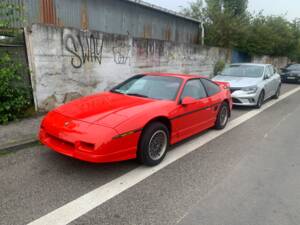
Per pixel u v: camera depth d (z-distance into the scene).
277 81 10.88
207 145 5.16
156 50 10.45
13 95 5.89
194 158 4.48
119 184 3.48
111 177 3.66
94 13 10.67
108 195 3.21
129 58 9.00
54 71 6.62
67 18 9.71
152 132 3.92
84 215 2.80
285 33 25.86
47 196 3.12
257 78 9.30
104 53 7.92
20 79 5.99
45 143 3.86
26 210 2.83
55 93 6.75
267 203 3.19
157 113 4.05
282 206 3.14
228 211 2.99
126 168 3.96
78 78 7.27
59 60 6.67
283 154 4.81
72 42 6.89
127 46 8.79
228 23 18.30
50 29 6.32
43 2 8.86
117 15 11.73
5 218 2.69
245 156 4.66
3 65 5.75
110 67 8.26
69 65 6.95
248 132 6.15
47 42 6.32
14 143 4.54
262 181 3.74
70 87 7.10
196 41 18.22
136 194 3.26
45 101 6.56
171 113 4.32
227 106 6.45
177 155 4.59
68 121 3.71
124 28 12.23
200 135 5.79
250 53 20.45
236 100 8.62
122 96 4.73
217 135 5.84
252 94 8.57
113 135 3.45
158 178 3.71
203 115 5.34
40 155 4.29
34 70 6.20
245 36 19.09
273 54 26.38
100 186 3.40
